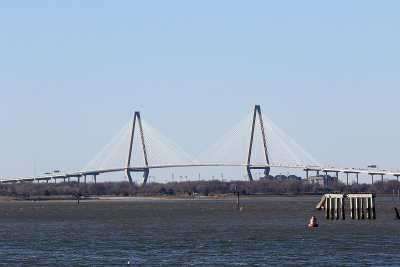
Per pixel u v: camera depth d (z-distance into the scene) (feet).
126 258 405.80
